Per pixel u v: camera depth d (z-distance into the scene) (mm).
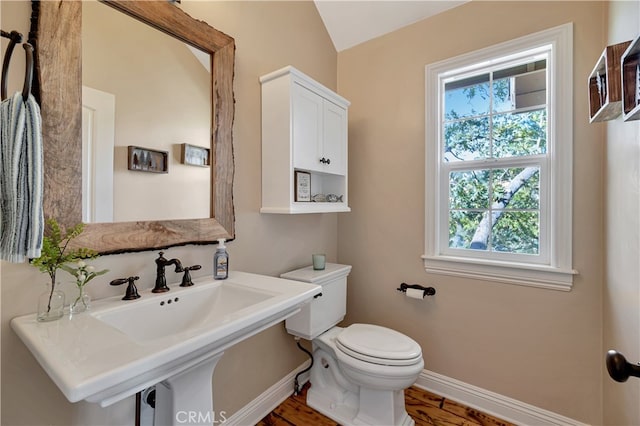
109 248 1006
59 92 897
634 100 785
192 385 907
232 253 1480
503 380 1667
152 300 1017
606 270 1353
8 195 668
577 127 1477
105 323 797
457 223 1886
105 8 1016
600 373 1425
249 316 846
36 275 880
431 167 1892
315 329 1674
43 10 872
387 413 1462
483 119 1801
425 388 1899
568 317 1500
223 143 1399
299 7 1941
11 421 840
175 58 1226
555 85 1530
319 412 1662
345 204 1966
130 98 1079
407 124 1995
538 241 1629
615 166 1236
